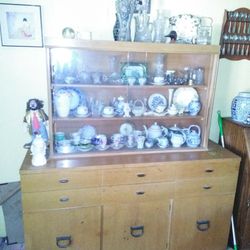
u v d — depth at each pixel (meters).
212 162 1.83
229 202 1.96
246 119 2.09
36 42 1.87
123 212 1.77
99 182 1.68
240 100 2.10
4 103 1.94
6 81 1.90
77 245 1.77
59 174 1.62
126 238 1.83
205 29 1.92
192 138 2.00
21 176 1.57
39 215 1.66
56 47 1.60
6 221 2.04
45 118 1.79
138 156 1.85
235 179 1.92
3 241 2.11
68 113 1.83
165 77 1.99
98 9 1.92
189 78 2.02
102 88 1.95
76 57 1.82
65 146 1.80
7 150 2.03
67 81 1.78
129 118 1.94
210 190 1.89
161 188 1.79
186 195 1.86
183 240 1.95
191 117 2.02
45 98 1.99
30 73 1.92
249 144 1.93
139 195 1.77
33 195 1.62
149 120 2.11
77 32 1.75
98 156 1.82
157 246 1.91
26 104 1.88
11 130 2.00
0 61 1.86
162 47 1.72
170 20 1.94
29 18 1.83
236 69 2.31
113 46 1.65
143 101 2.05
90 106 1.94
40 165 1.64
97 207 1.72
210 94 1.90
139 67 1.93
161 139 1.98
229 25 2.18
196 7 2.09
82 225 1.74
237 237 2.12
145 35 1.85
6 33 1.82
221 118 2.23
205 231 1.97
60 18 1.88
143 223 1.83
